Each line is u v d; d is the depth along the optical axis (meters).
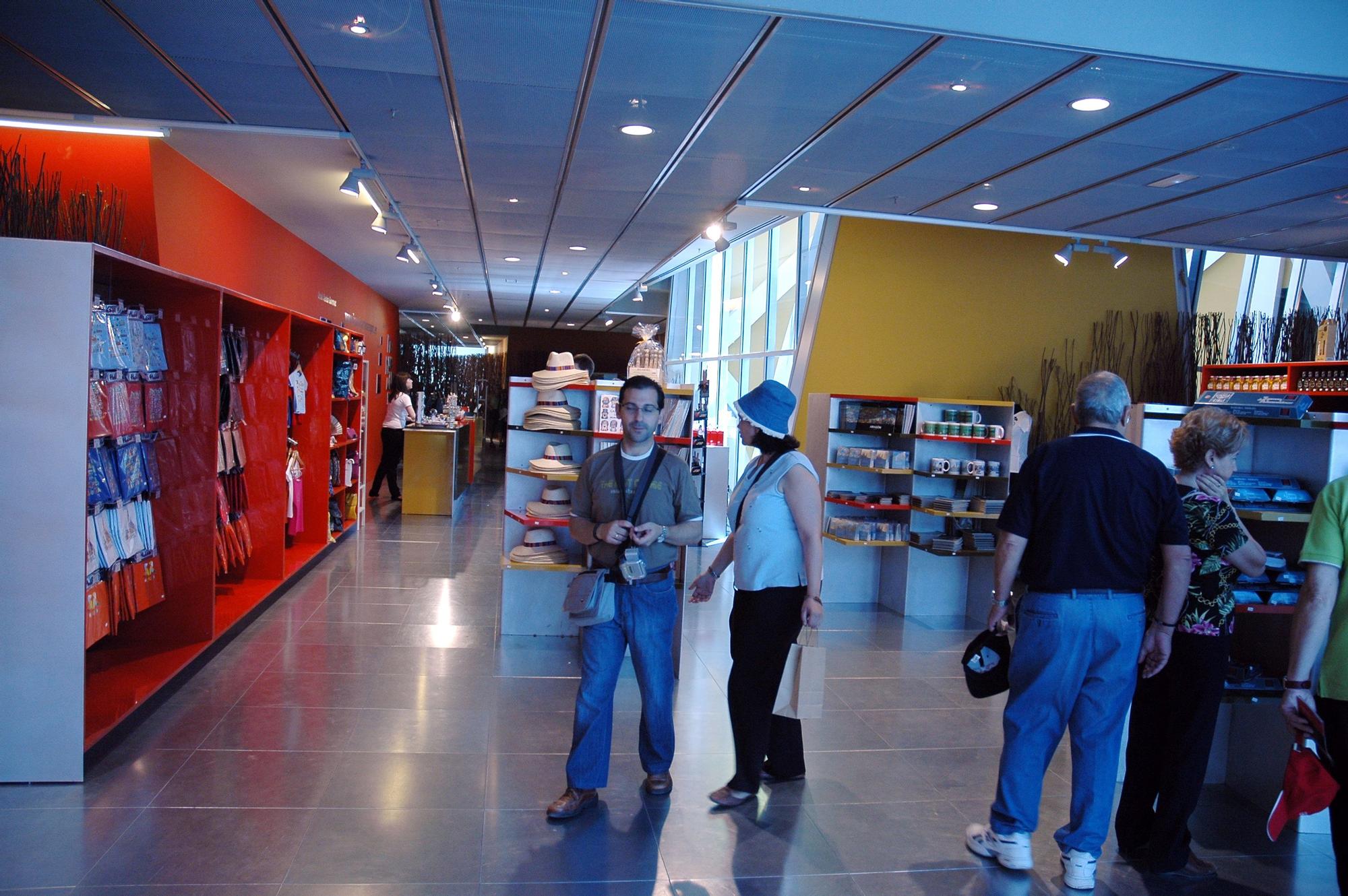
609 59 4.10
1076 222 6.89
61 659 3.58
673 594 3.65
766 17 3.60
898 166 5.64
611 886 3.04
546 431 6.12
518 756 4.14
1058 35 3.75
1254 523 4.18
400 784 3.77
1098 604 3.00
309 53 4.14
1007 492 7.33
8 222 4.46
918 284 9.64
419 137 5.50
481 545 9.98
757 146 5.36
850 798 3.85
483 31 3.82
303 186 7.66
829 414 7.89
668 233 8.71
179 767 3.84
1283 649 4.01
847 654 6.30
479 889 2.97
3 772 3.59
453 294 16.48
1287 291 10.27
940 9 3.66
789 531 3.54
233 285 7.94
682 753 4.27
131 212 6.07
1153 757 3.38
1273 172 5.38
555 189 6.86
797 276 12.28
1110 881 3.24
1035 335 9.85
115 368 4.28
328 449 8.59
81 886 2.88
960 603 7.74
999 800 3.24
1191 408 4.09
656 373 6.06
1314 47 3.98
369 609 6.83
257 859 3.10
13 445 3.46
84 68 4.45
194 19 3.80
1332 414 3.92
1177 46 3.85
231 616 5.91
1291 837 3.66
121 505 4.48
